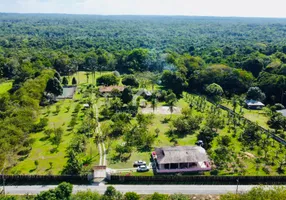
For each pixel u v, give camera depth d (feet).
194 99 455.63
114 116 349.82
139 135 299.99
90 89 486.79
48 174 236.43
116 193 199.11
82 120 359.46
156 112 394.11
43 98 424.05
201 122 356.38
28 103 355.77
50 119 361.92
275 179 234.99
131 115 373.61
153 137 297.74
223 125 346.95
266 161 265.54
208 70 522.88
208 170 250.16
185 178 234.17
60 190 189.98
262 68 553.64
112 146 291.17
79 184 228.02
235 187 228.84
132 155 274.98
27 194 209.15
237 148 290.56
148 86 527.40
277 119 344.28
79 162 243.40
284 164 259.39
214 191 223.10
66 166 251.19
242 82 488.02
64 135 315.78
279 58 609.83
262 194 177.37
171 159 246.68
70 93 474.08
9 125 281.74
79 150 276.82
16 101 368.48
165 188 225.56
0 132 267.18
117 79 531.50
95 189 221.46
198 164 256.32
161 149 261.65
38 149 282.56
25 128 294.25
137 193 217.56
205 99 456.04
